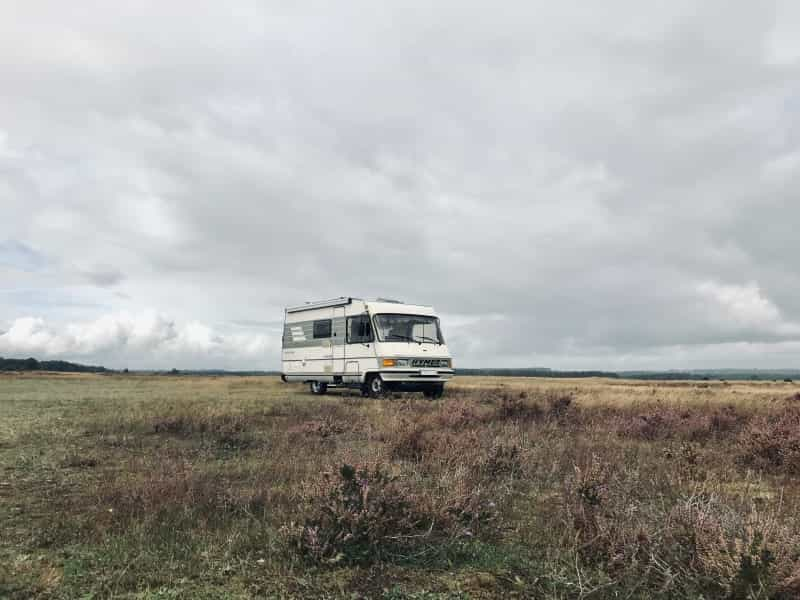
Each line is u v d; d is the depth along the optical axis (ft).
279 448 28.84
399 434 29.04
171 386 96.53
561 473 23.15
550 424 38.60
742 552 11.75
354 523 14.10
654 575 12.59
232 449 29.76
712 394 70.13
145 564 13.07
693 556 12.59
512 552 14.35
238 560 13.48
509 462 23.41
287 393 76.84
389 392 65.05
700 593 11.68
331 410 46.52
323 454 27.30
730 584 11.27
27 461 25.73
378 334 64.39
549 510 17.66
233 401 56.80
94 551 13.78
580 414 43.62
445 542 14.66
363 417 41.83
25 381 110.93
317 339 74.02
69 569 12.66
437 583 12.59
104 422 37.88
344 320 69.31
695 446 28.91
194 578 12.43
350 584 12.43
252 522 16.25
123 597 11.40
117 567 12.85
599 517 14.71
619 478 20.30
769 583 11.12
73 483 21.71
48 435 33.12
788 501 18.72
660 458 26.78
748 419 39.37
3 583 11.89
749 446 27.91
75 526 15.65
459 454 25.09
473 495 16.84
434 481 20.54
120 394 70.23
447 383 119.44
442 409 41.73
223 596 11.59
